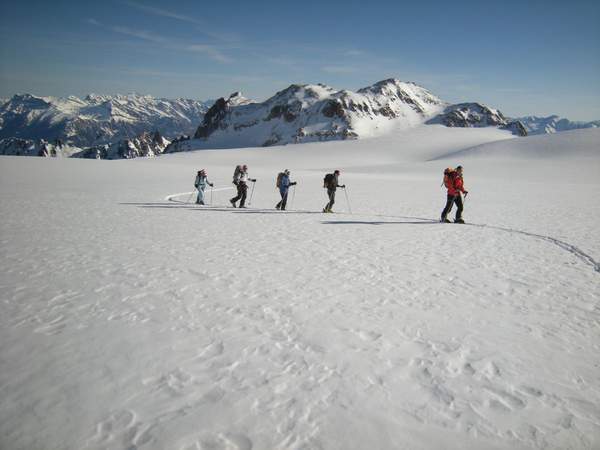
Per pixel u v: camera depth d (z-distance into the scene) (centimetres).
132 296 600
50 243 958
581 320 543
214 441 302
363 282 691
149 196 2242
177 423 320
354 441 306
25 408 333
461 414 341
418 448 301
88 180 3378
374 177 5716
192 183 3328
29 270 726
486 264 830
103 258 824
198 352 433
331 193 1731
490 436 315
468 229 1291
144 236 1073
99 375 385
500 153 9844
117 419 323
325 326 507
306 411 339
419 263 831
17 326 489
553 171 6675
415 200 2425
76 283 657
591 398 367
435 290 655
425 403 354
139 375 387
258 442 302
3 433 303
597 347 466
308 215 1611
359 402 353
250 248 948
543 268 803
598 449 302
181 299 591
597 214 1767
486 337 486
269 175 5516
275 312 548
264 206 1970
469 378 396
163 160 13638
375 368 409
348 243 1030
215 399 352
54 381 373
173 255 862
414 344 464
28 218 1330
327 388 372
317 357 429
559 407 353
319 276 722
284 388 370
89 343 449
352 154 15312
